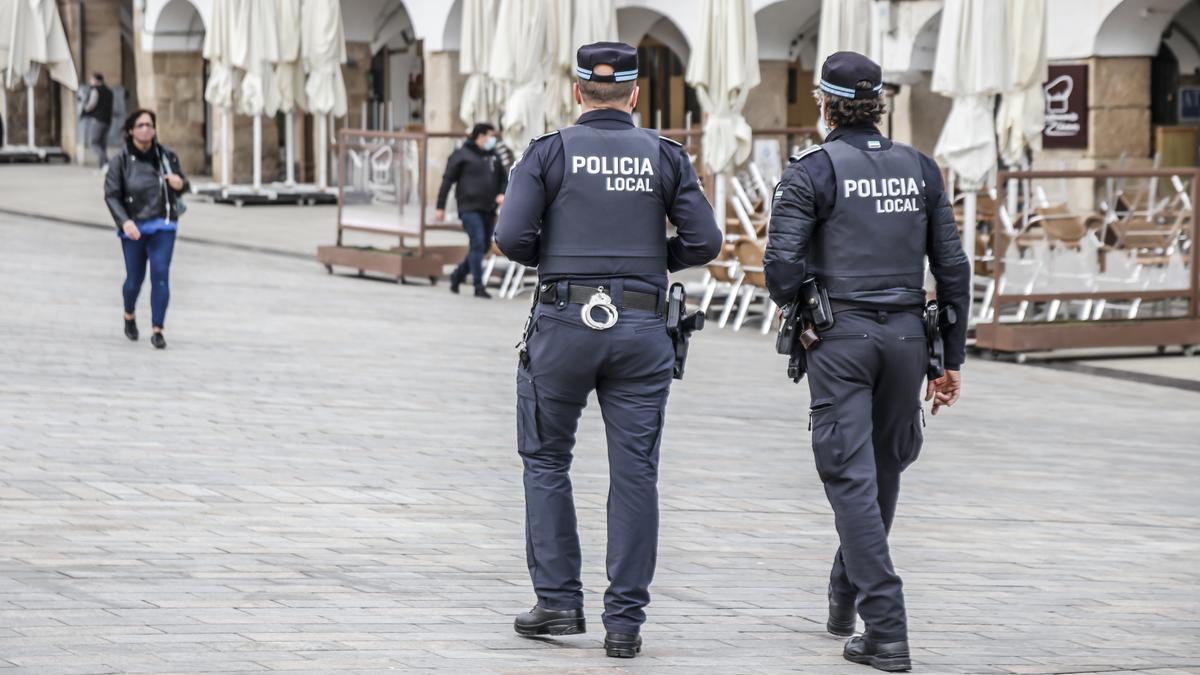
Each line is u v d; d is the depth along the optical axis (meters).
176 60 90.81
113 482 18.30
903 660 12.22
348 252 47.69
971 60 36.22
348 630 12.50
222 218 66.62
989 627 13.90
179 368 28.06
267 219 66.38
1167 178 36.25
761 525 17.75
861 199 12.57
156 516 16.61
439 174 64.06
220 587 13.76
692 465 21.42
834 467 12.53
